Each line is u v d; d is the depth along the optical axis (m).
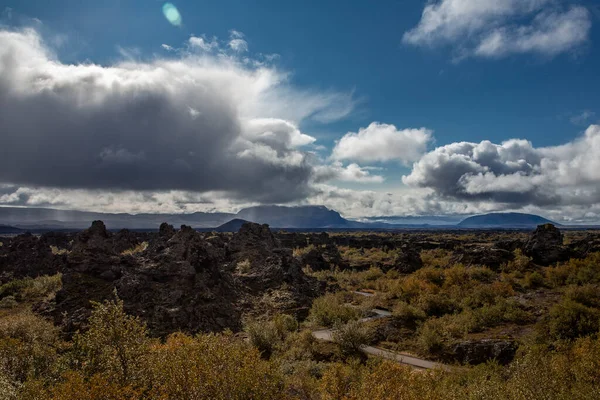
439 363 32.53
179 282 41.78
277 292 53.28
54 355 24.36
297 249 112.50
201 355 16.36
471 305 45.00
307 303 52.84
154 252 46.09
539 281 51.59
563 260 60.69
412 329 40.44
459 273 56.88
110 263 42.78
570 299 38.50
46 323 32.81
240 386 15.16
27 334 28.97
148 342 20.83
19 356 23.22
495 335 35.06
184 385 15.09
